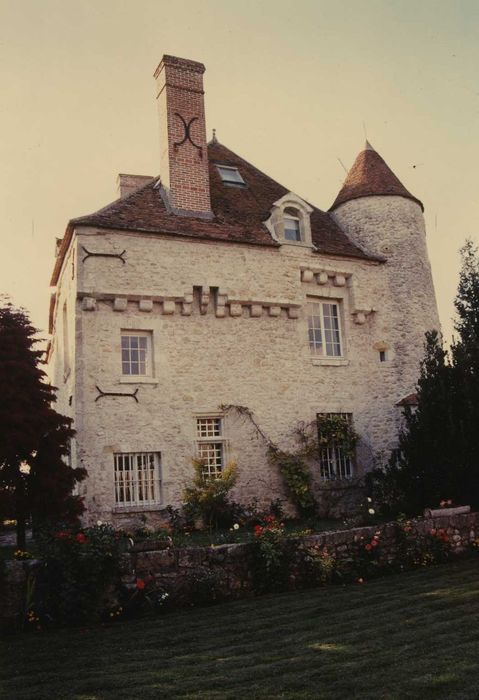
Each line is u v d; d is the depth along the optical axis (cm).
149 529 1427
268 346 1791
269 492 1711
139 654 735
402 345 1966
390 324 1983
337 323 1962
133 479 1577
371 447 1894
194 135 1870
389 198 2066
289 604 941
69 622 863
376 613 868
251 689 602
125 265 1631
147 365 1650
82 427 1525
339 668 647
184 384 1658
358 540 1137
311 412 1817
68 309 1802
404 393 1934
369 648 711
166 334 1664
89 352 1570
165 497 1579
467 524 1282
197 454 1648
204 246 1739
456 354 1472
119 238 1639
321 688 593
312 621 845
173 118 1850
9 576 862
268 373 1772
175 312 1686
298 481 1719
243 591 1009
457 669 620
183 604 952
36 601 862
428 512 1291
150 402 1611
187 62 1900
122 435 1563
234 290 1745
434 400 1455
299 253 1870
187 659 709
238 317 1766
